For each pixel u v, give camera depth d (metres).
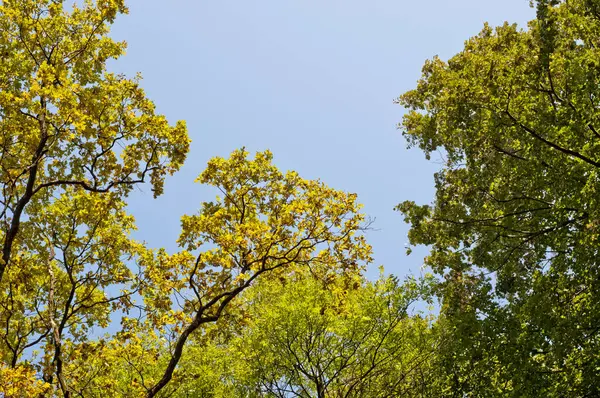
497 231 12.19
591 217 9.58
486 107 10.96
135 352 10.22
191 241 10.01
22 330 10.09
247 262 9.84
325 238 9.95
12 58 9.52
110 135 9.88
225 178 10.34
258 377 12.06
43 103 9.27
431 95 14.00
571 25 11.42
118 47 10.73
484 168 12.09
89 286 10.41
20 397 7.41
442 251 13.47
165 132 9.91
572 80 10.01
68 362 9.81
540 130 10.52
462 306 12.27
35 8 10.02
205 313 9.70
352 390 12.09
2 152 9.14
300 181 10.44
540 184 10.83
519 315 11.42
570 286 10.86
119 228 10.91
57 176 10.33
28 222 10.21
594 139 10.03
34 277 10.22
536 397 10.73
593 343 10.51
